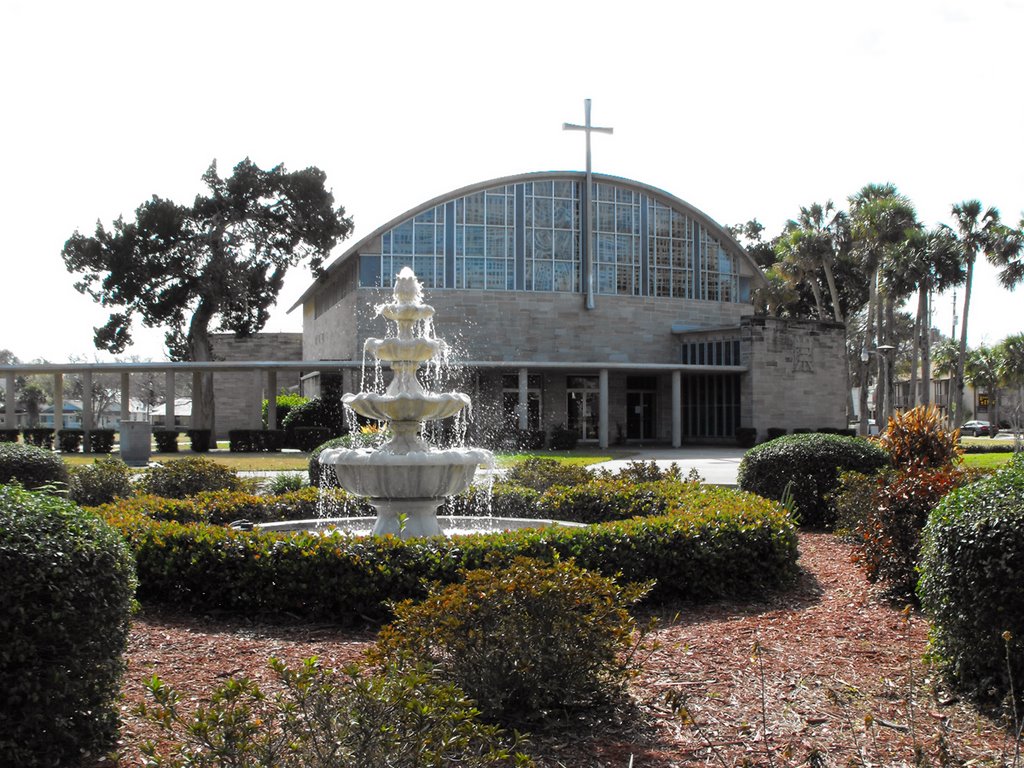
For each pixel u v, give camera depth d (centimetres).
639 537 903
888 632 768
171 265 4925
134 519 954
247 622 832
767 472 1438
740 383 4634
